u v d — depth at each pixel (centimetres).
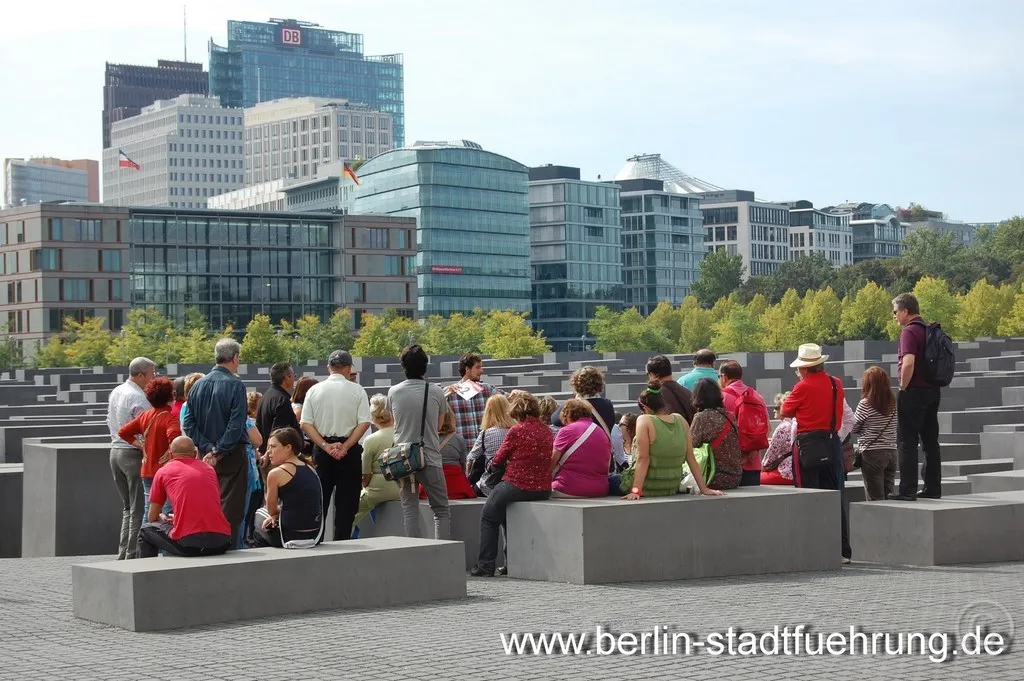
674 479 1320
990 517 1433
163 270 14000
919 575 1312
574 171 19850
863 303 12444
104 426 2531
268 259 14575
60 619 1069
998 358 4703
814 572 1355
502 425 1384
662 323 15675
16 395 4700
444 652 892
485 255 17462
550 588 1224
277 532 1173
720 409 1373
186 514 1091
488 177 17512
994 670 825
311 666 847
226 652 903
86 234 13562
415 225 15462
